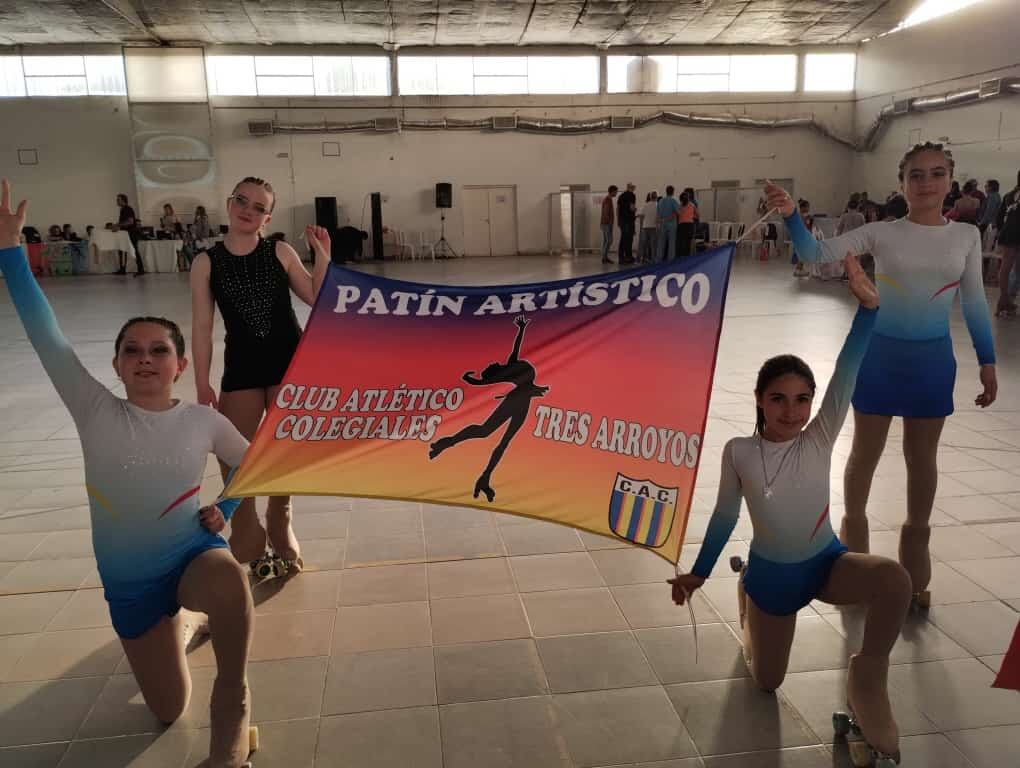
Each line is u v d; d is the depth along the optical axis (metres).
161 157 20.39
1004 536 3.68
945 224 2.95
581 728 2.38
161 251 19.16
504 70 21.34
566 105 21.62
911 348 2.95
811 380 2.33
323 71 20.78
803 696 2.52
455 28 18.62
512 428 2.34
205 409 2.38
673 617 3.03
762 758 2.24
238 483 2.27
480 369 2.39
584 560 3.54
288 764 2.25
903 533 3.07
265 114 20.70
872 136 21.14
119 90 20.09
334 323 2.42
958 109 17.64
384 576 3.41
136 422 2.24
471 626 2.98
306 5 16.33
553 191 22.08
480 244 22.20
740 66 21.81
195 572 2.21
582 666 2.71
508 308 2.43
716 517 2.43
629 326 2.36
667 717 2.43
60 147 20.16
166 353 2.26
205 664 2.75
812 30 19.55
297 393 2.36
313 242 3.08
